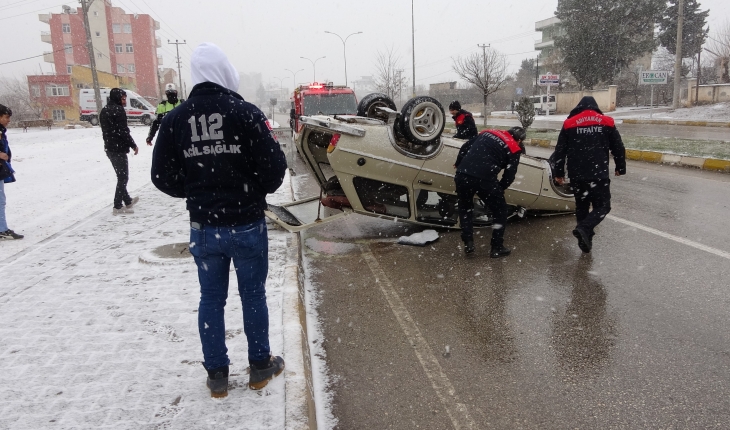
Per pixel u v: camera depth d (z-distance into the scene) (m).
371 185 6.49
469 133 8.68
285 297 4.38
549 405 3.12
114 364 3.35
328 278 5.45
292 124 16.98
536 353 3.74
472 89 63.84
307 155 7.30
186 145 2.77
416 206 6.77
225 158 2.75
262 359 3.02
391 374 3.54
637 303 4.48
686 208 7.64
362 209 6.50
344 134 6.11
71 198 9.62
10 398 2.98
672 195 8.64
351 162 6.18
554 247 6.18
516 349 3.81
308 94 15.52
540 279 5.17
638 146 14.85
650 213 7.43
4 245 6.38
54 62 77.38
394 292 5.00
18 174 12.87
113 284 4.83
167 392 3.02
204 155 2.75
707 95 36.44
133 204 8.66
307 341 3.94
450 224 7.02
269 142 2.80
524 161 7.07
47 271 5.23
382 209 6.65
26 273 5.18
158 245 6.09
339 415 3.10
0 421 2.76
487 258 5.90
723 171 11.17
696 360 3.53
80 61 77.06
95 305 4.33
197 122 2.74
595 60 48.81
